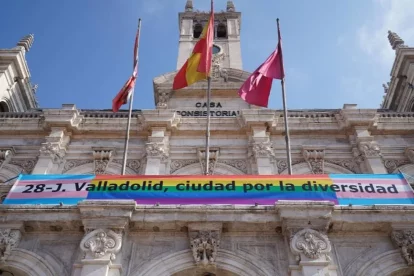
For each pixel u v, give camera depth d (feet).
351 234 39.63
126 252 38.01
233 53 100.17
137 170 65.98
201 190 42.22
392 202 41.60
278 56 62.85
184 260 37.50
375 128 70.23
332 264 36.76
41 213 39.45
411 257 37.22
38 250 38.40
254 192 42.01
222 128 70.69
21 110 93.97
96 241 36.96
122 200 39.24
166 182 43.14
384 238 39.47
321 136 71.10
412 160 66.74
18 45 93.76
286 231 38.24
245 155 67.67
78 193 42.65
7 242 37.76
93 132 71.26
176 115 71.15
